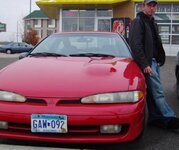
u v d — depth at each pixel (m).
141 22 5.31
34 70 4.62
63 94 4.09
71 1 24.77
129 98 4.17
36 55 5.52
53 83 4.26
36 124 4.03
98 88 4.18
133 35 5.28
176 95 8.37
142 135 4.82
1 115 4.09
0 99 4.20
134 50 5.25
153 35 5.47
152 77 5.33
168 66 16.92
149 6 5.34
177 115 6.30
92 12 26.27
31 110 4.03
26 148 4.15
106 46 5.75
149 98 5.48
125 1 25.19
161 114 5.40
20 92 4.16
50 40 5.98
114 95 4.14
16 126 4.13
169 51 25.92
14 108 4.07
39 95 4.10
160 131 5.35
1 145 4.27
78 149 4.19
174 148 4.61
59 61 5.00
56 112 3.99
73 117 3.98
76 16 26.39
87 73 4.50
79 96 4.08
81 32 6.21
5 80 4.39
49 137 4.07
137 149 4.54
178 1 25.06
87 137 4.08
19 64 4.93
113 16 26.03
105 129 4.05
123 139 4.11
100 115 4.01
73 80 4.31
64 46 5.74
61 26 26.52
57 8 27.31
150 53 5.32
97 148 4.48
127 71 4.65
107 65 4.82
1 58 26.11
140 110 4.23
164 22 25.80
